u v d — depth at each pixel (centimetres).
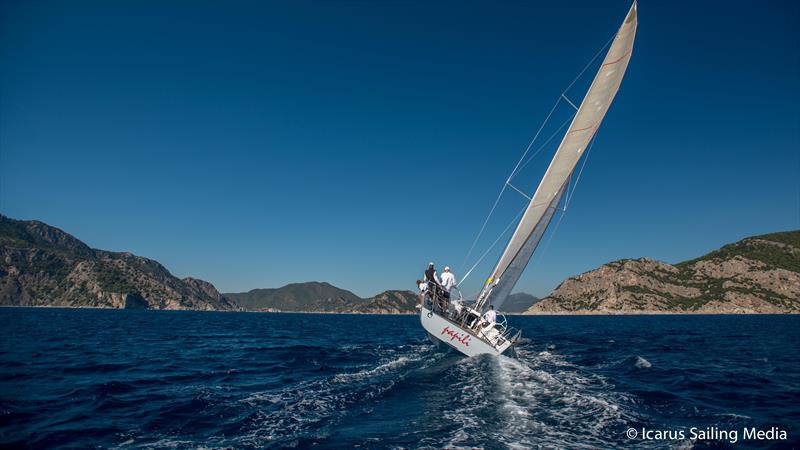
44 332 3158
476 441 671
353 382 1112
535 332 3975
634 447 666
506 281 1625
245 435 708
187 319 7488
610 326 5628
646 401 970
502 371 1200
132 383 1162
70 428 754
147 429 748
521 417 803
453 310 1587
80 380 1200
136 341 2556
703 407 925
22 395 1003
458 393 977
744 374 1382
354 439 680
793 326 5341
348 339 2822
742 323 6650
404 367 1335
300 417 805
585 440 691
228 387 1104
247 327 4675
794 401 996
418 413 827
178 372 1365
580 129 1488
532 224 1536
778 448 668
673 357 1861
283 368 1460
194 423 779
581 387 1114
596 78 1466
